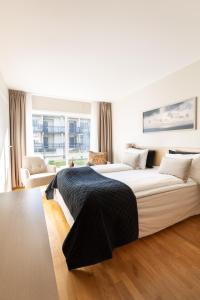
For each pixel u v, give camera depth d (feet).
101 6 5.23
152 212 6.77
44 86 12.34
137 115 13.43
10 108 12.77
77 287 4.67
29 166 12.46
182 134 10.06
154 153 11.85
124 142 15.11
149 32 6.48
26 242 2.57
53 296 1.69
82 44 7.20
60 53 7.87
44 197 11.55
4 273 1.97
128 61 8.77
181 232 7.20
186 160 8.25
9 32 6.34
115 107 16.21
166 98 10.88
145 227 6.61
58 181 8.93
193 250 6.10
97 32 6.43
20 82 11.51
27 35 6.55
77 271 5.24
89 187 6.31
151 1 5.06
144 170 10.79
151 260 5.64
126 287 4.65
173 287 4.62
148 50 7.76
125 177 8.50
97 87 12.71
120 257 5.80
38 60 8.50
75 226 5.31
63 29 6.24
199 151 9.14
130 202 6.11
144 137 12.87
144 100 12.65
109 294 4.45
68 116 16.03
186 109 9.68
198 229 7.39
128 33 6.52
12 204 3.94
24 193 4.64
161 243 6.50
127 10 5.39
